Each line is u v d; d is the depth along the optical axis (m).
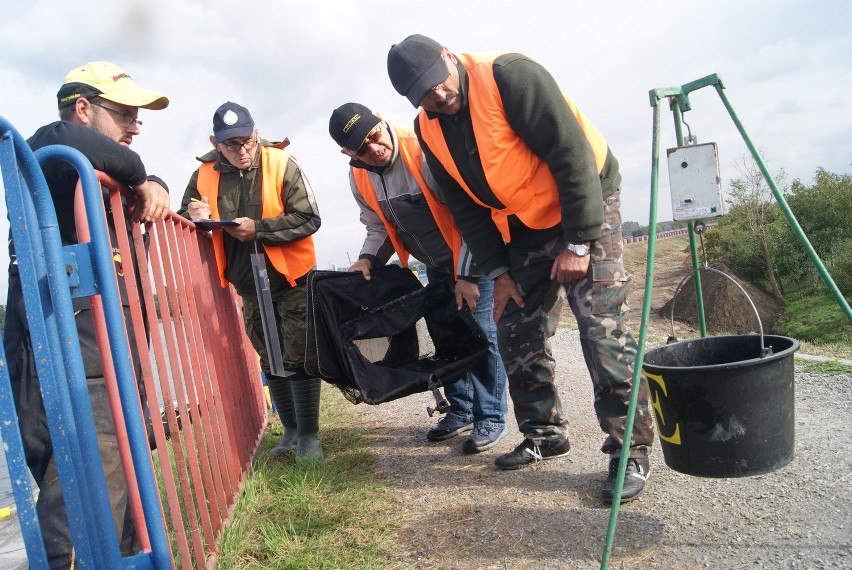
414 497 3.35
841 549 2.26
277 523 3.16
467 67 2.99
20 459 1.71
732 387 2.24
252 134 3.80
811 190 31.33
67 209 2.23
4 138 1.71
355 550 2.80
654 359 2.57
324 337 3.62
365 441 4.55
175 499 2.45
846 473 2.86
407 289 3.96
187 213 3.93
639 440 2.98
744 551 2.36
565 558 2.51
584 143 2.84
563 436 3.55
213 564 2.71
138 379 2.47
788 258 31.06
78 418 1.84
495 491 3.27
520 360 3.42
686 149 2.56
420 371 3.75
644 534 2.60
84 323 2.23
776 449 2.31
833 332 22.94
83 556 1.81
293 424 4.43
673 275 34.53
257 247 3.89
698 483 2.99
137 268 2.53
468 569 2.54
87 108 2.67
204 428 3.04
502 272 3.33
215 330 3.53
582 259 2.89
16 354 2.15
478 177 3.05
